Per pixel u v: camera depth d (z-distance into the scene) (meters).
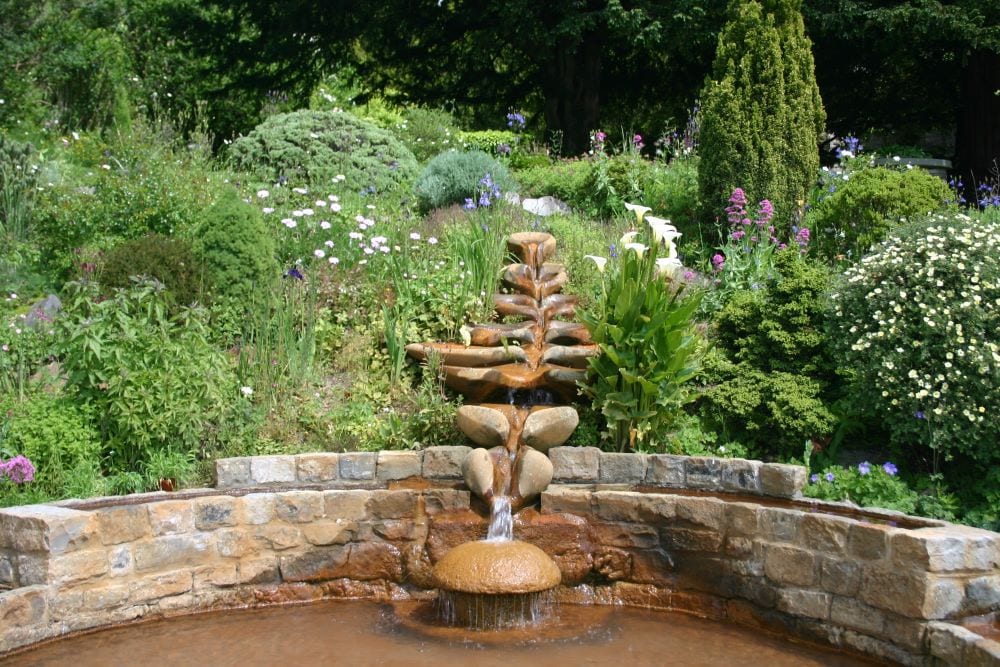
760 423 7.32
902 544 5.13
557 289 8.66
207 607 6.12
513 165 15.60
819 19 16.27
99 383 7.00
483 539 6.31
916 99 19.92
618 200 12.10
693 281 9.43
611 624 5.86
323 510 6.41
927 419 6.57
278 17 22.73
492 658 5.21
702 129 10.72
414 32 22.41
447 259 9.75
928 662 4.96
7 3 19.16
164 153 12.74
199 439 7.22
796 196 10.45
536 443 6.89
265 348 7.98
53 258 10.72
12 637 5.26
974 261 6.75
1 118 18.36
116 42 23.39
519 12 18.12
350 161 13.80
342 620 5.91
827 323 7.26
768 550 5.82
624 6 18.45
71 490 6.45
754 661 5.25
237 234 8.92
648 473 6.79
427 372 7.76
